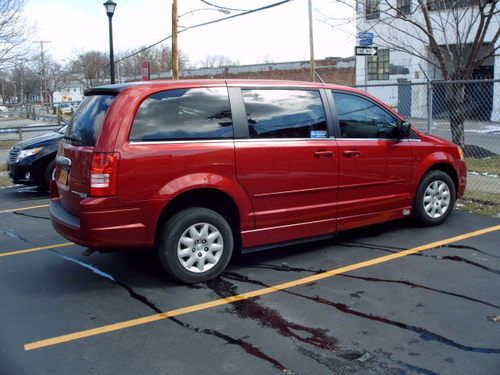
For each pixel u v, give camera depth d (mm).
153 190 4551
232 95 5031
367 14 13852
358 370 3291
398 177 6066
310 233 5457
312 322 4008
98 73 53906
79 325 4086
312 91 5547
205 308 4344
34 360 3539
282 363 3410
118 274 5254
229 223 5176
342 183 5586
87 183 4461
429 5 14391
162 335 3873
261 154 5027
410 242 5980
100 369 3402
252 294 4613
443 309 4172
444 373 3230
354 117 5770
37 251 6172
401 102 27047
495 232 6289
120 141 4449
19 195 10234
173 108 4734
